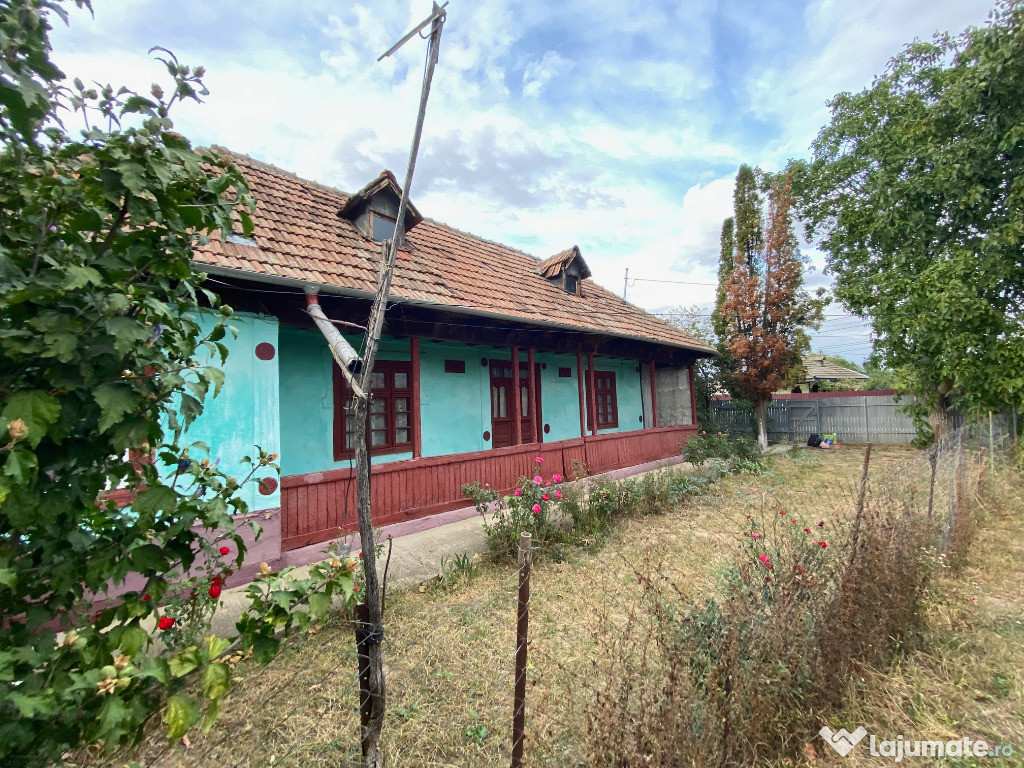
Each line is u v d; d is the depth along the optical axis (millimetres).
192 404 1429
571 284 12562
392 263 2156
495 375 10172
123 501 3383
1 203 1252
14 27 1146
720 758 2096
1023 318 9469
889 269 11109
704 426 15742
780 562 3277
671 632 2533
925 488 5223
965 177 9562
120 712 1067
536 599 4477
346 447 7254
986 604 4309
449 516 6875
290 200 7520
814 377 27531
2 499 971
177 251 1427
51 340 1062
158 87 1400
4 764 1081
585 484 8391
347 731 2750
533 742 2518
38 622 1188
